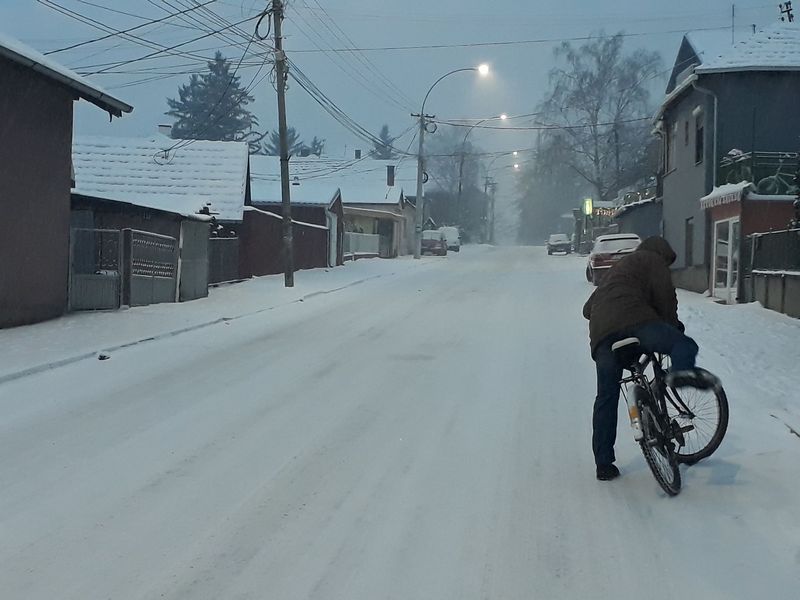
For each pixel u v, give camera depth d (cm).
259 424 783
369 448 703
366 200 5750
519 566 468
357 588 440
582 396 911
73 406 857
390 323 1576
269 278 2744
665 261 619
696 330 1387
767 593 430
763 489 576
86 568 464
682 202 2572
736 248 1945
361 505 564
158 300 1853
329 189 4056
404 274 3262
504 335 1403
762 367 1039
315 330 1469
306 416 816
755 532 507
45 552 485
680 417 606
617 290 607
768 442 689
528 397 906
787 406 818
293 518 540
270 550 489
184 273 1969
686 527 519
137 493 588
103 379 999
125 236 1709
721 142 2284
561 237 5672
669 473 578
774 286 1641
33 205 1447
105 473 633
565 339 1355
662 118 2805
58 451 692
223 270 2480
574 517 541
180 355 1180
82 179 2920
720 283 2092
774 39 2383
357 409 847
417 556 480
